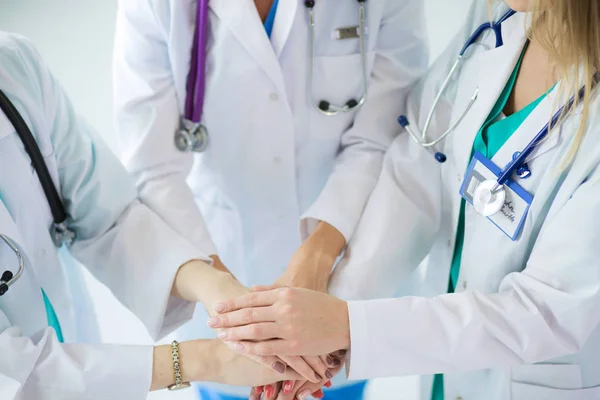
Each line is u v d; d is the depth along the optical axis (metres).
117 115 1.60
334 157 1.73
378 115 1.67
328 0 1.52
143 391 1.29
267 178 1.69
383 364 1.29
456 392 1.50
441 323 1.26
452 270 1.56
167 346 1.35
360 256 1.53
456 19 3.53
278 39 1.52
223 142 1.66
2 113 1.24
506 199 1.29
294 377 1.38
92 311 1.69
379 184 1.59
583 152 1.15
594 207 1.13
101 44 3.74
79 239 1.54
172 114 1.59
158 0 1.46
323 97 1.62
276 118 1.60
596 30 1.07
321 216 1.58
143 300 1.46
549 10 1.09
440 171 1.55
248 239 1.81
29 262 1.29
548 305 1.21
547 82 1.24
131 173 1.60
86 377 1.25
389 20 1.62
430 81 1.58
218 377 1.35
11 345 1.21
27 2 4.09
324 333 1.28
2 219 1.22
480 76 1.39
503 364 1.26
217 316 1.33
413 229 1.55
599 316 1.20
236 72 1.54
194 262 1.46
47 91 1.35
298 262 1.51
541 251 1.23
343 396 1.86
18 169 1.28
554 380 1.37
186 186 1.64
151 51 1.54
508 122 1.33
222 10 1.49
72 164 1.42
